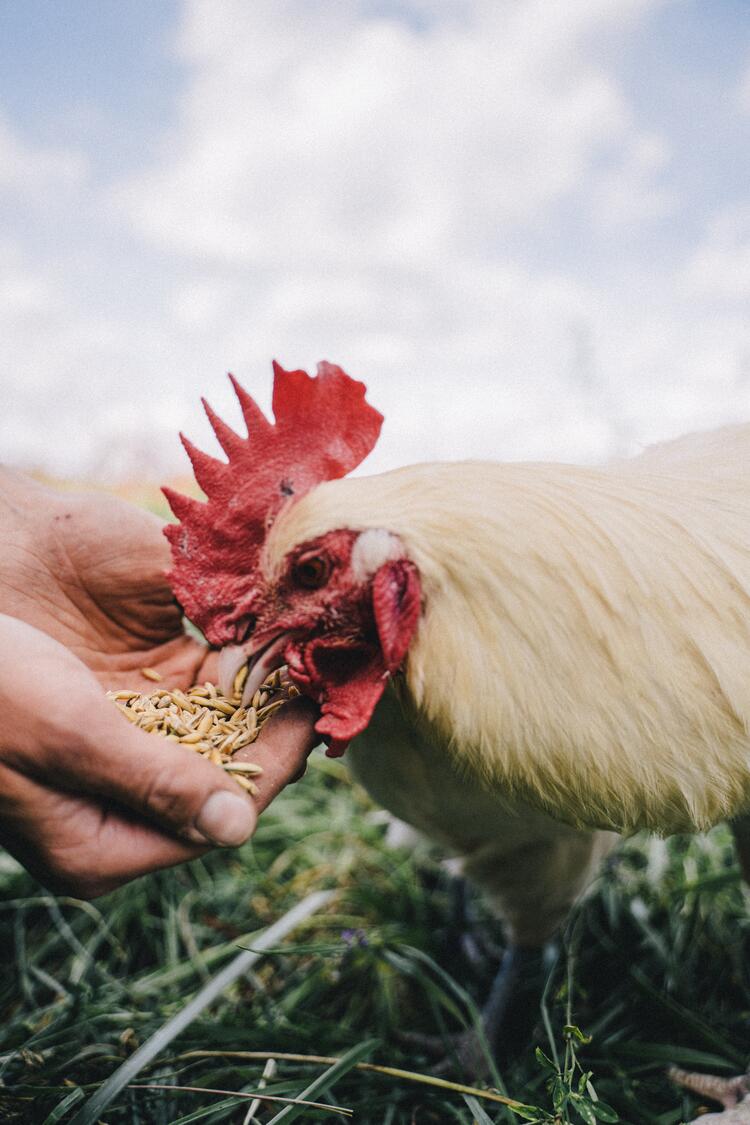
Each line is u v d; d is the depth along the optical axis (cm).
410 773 30
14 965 41
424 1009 39
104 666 34
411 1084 33
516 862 33
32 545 33
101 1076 33
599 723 24
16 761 22
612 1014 36
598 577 24
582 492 25
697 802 25
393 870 47
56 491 36
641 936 41
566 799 25
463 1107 32
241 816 23
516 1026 38
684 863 44
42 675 22
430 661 25
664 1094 33
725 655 24
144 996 38
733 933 41
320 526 25
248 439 28
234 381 28
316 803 52
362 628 26
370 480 26
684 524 25
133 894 44
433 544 24
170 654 35
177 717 27
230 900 45
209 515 27
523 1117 31
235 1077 33
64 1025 36
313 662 26
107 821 24
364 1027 38
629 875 44
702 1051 35
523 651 24
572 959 35
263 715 27
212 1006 38
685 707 24
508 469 26
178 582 27
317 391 28
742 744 24
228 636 27
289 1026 36
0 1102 31
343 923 43
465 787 30
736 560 25
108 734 22
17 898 44
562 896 34
